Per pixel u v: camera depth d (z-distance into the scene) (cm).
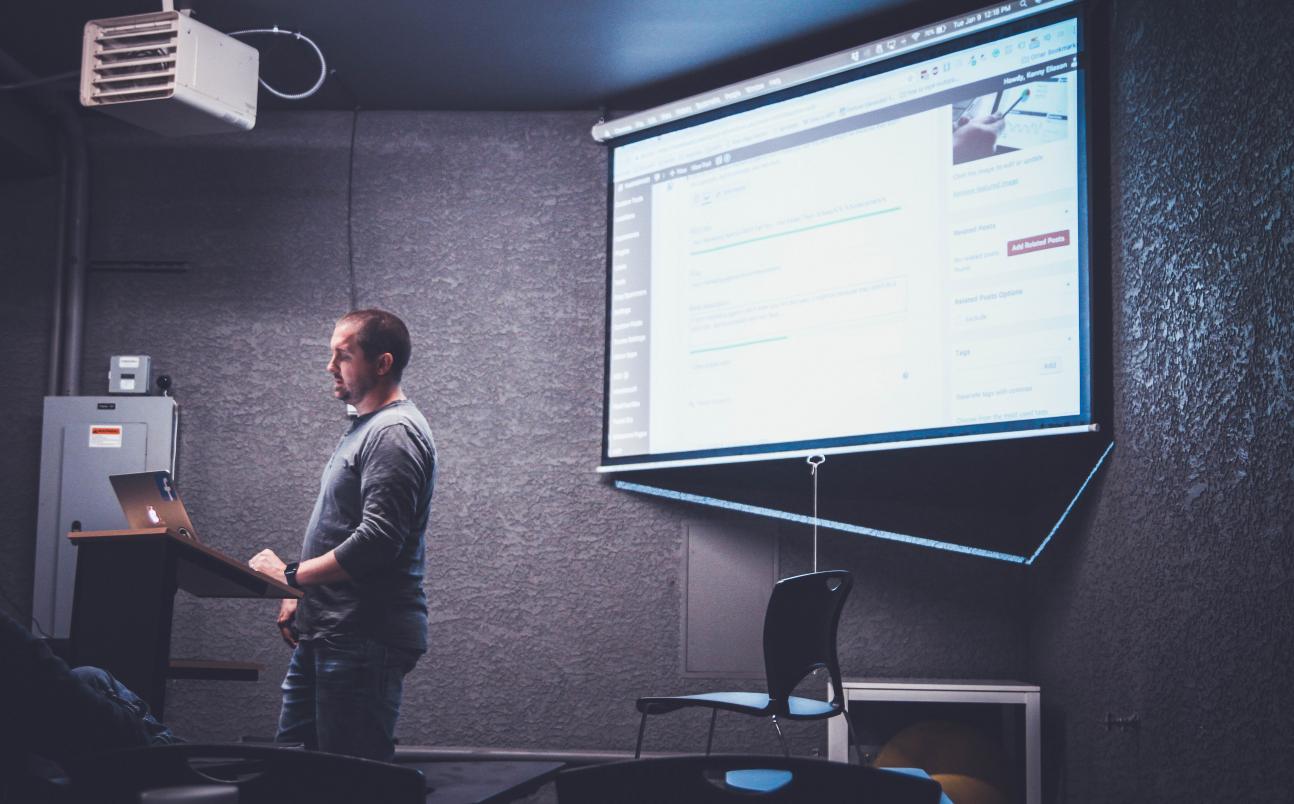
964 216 331
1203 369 238
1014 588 380
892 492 383
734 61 400
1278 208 206
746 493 401
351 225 433
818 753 383
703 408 386
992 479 364
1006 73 327
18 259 434
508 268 428
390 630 245
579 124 436
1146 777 268
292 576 239
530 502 414
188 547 220
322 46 389
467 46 388
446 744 402
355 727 238
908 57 351
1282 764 202
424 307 427
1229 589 225
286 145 439
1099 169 306
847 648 386
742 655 396
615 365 409
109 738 175
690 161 401
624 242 413
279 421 422
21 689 168
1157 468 264
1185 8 253
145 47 333
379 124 439
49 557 405
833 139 366
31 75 398
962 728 338
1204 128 241
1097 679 304
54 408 412
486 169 435
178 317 430
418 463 251
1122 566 286
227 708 407
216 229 435
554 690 402
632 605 405
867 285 351
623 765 107
